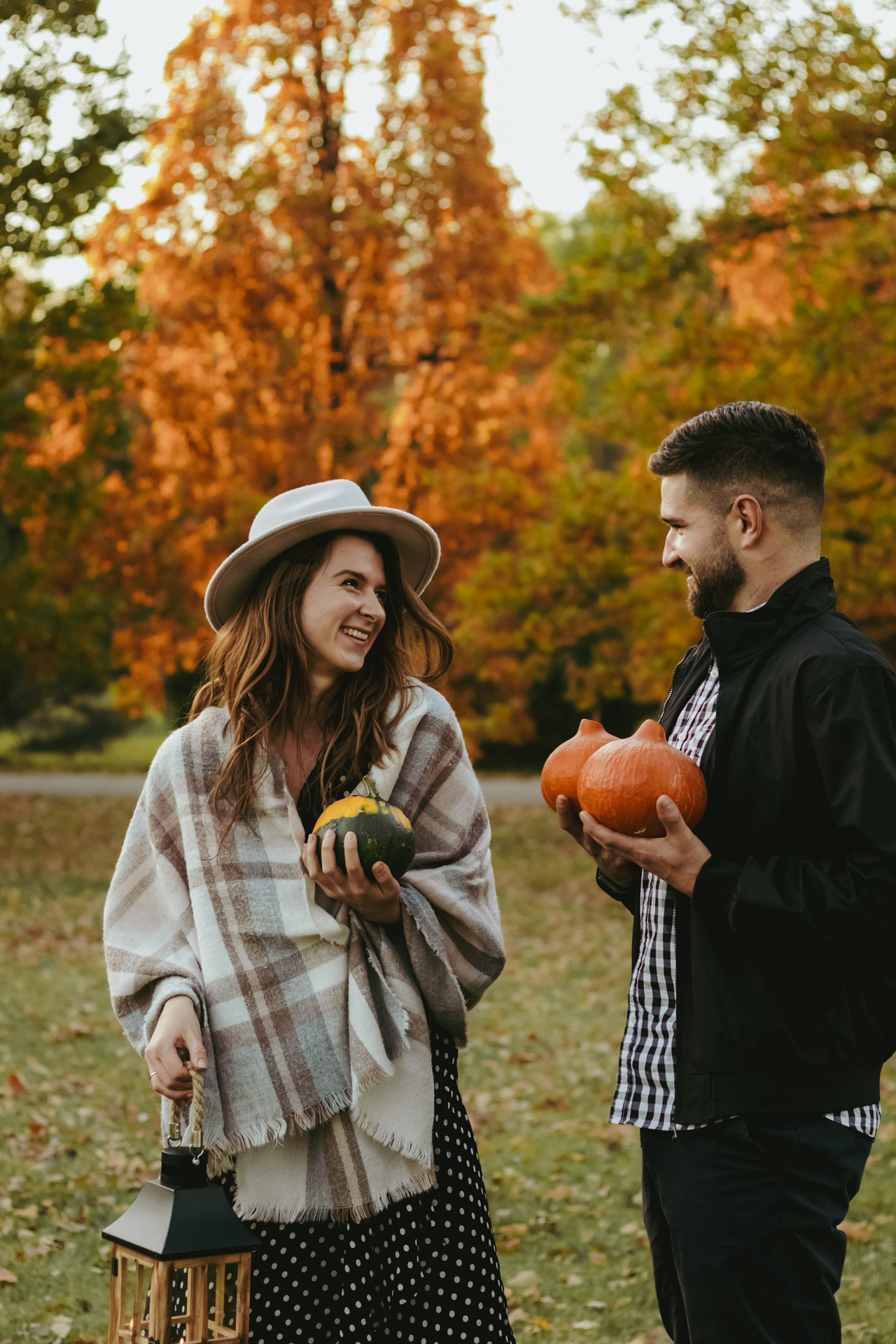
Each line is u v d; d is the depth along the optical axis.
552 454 16.25
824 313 10.14
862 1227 4.35
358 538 2.36
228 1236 1.86
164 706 17.44
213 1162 2.15
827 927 1.93
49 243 12.34
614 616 12.35
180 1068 2.11
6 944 9.59
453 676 13.76
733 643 2.13
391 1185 2.15
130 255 15.19
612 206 10.88
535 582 12.43
